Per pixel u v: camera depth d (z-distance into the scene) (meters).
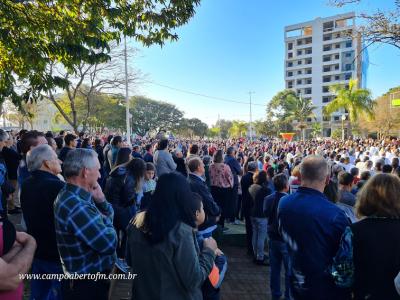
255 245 6.20
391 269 2.18
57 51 5.26
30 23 5.15
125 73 19.84
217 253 2.66
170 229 2.01
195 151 8.43
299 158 12.48
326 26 93.38
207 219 4.39
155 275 2.02
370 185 2.37
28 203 2.92
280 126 69.62
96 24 5.71
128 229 2.24
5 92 5.14
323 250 2.52
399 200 2.28
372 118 35.06
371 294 2.21
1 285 1.66
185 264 2.00
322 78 93.81
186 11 6.52
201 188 4.50
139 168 4.72
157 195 2.10
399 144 23.52
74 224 2.47
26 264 1.82
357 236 2.30
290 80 99.38
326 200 2.68
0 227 1.83
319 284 2.51
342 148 20.77
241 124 83.31
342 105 34.72
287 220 2.71
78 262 2.52
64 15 5.77
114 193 4.52
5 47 5.07
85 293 2.53
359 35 7.01
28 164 3.06
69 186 2.63
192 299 2.07
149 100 78.81
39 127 43.47
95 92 20.77
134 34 6.41
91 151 2.73
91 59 5.61
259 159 13.14
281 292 4.83
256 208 6.10
